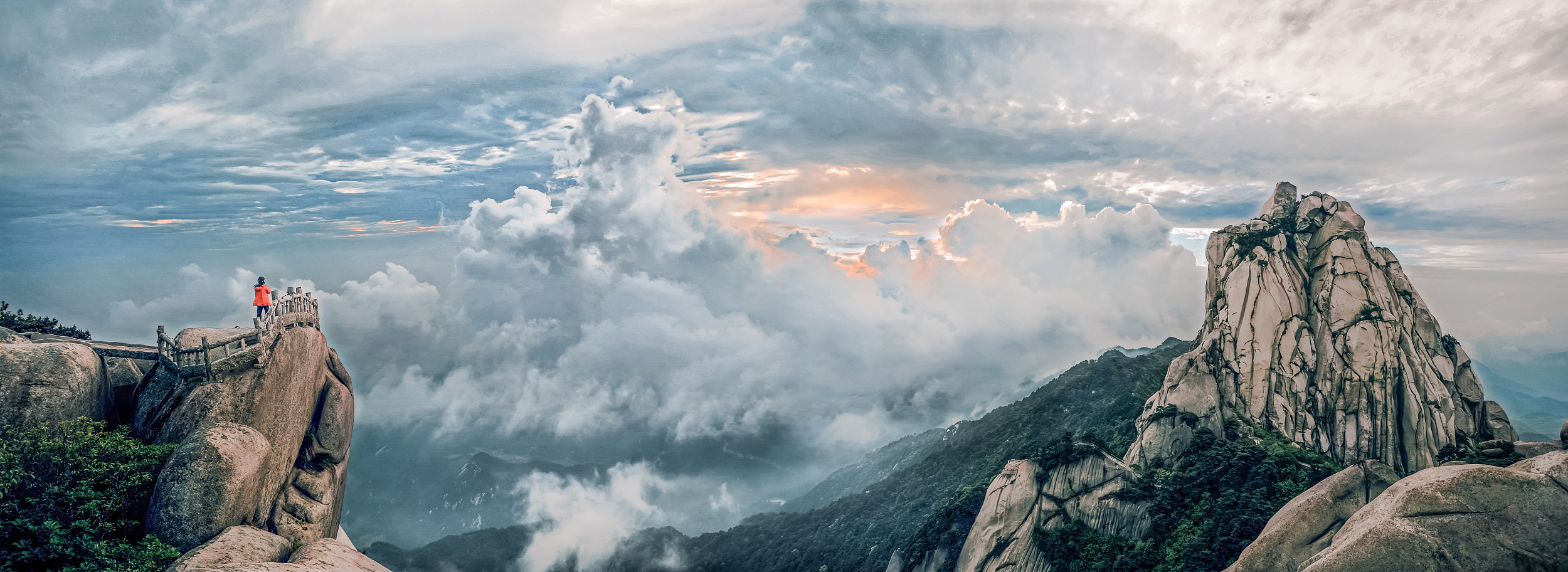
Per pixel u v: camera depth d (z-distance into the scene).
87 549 26.14
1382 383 55.72
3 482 25.66
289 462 35.31
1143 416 62.81
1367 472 32.28
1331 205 64.00
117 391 34.62
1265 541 31.70
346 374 43.00
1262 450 54.97
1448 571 22.67
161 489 28.25
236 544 27.25
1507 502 23.08
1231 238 64.94
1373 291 58.56
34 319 44.34
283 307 37.75
